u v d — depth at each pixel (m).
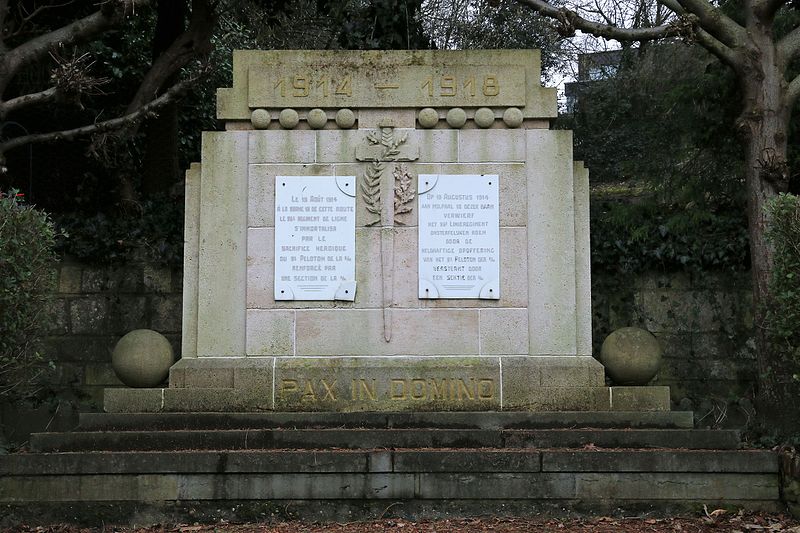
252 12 16.83
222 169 10.44
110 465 8.71
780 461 8.88
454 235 10.34
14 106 11.42
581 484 8.77
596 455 8.80
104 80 12.10
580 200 10.51
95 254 12.70
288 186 10.39
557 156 10.45
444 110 10.52
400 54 10.52
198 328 10.23
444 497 8.73
